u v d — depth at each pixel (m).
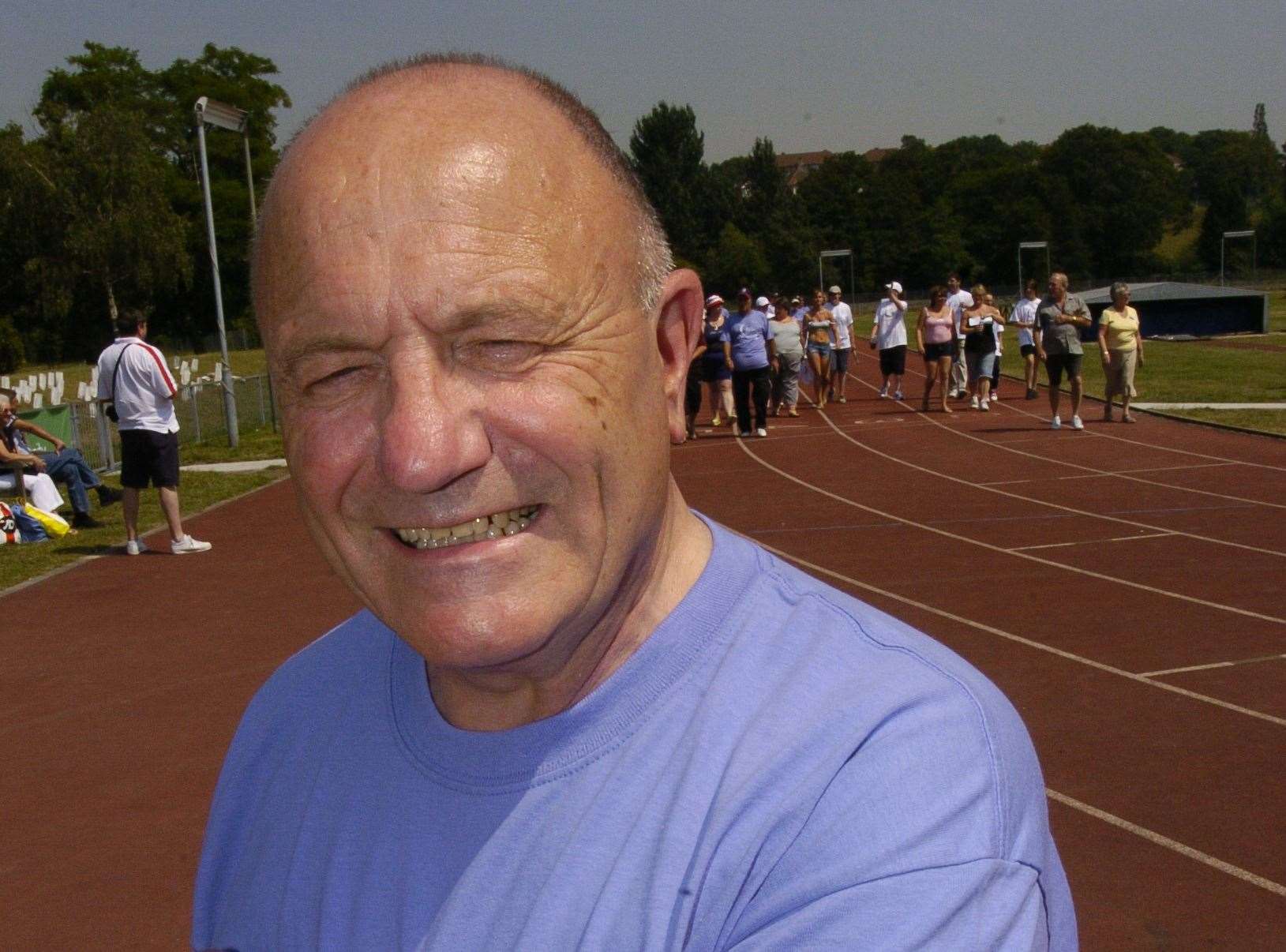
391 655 1.35
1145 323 40.06
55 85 76.81
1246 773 4.88
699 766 1.05
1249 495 11.58
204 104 17.44
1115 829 4.41
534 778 1.13
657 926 0.99
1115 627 7.11
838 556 9.50
